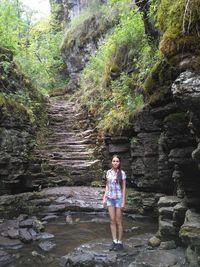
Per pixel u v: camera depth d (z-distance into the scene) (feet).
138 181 19.56
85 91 36.11
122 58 26.32
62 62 53.11
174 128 10.73
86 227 16.84
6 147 19.17
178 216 12.01
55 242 14.35
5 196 18.71
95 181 26.30
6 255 12.64
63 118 35.99
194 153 9.05
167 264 10.68
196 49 8.46
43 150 28.63
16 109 21.34
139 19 23.85
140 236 14.61
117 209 13.17
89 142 30.48
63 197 21.65
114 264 11.60
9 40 24.39
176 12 9.25
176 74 10.14
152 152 18.19
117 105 24.68
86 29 44.19
